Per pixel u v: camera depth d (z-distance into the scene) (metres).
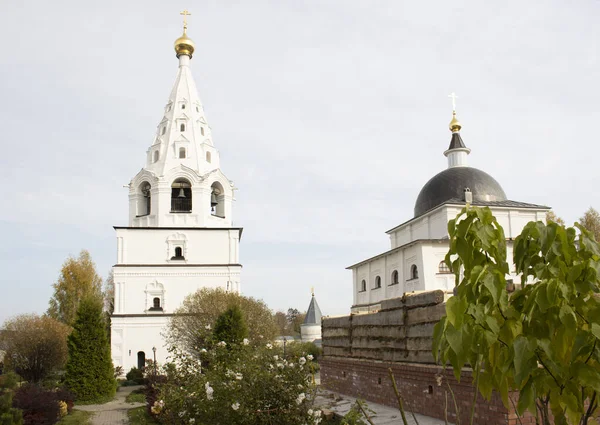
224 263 43.16
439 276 33.12
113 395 29.53
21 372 33.41
